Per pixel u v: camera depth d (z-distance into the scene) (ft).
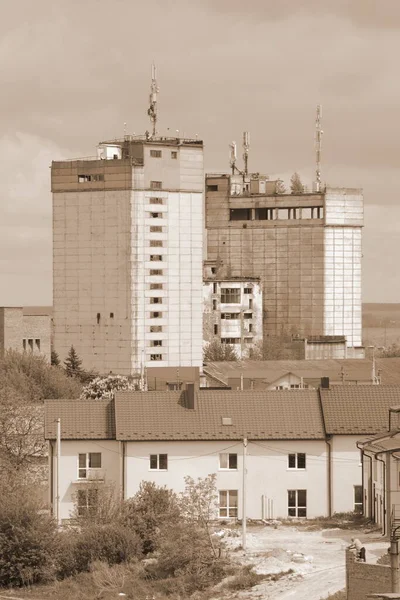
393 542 541.75
